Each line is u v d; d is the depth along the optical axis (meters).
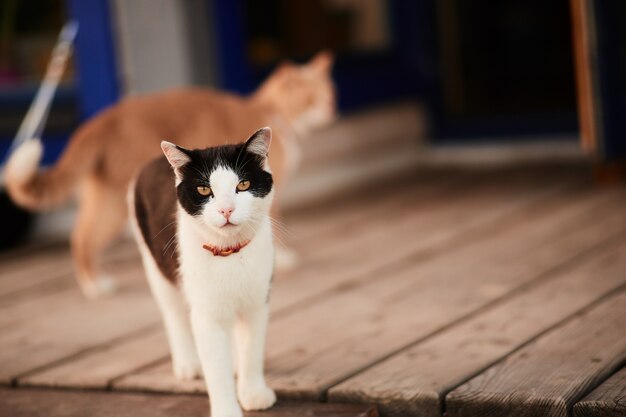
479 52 9.61
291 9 6.86
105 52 5.88
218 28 6.04
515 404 2.82
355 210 6.48
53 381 3.43
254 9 6.49
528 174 7.27
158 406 3.13
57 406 3.22
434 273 4.59
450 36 8.36
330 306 4.16
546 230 5.29
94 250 4.67
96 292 4.70
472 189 6.88
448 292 4.22
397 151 8.02
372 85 7.38
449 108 8.30
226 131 4.79
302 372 3.27
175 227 3.04
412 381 3.06
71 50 6.01
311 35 7.07
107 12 5.85
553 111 8.16
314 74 5.36
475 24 9.55
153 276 3.29
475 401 2.87
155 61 5.89
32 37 6.16
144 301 4.54
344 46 7.37
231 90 6.13
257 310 2.97
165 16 5.82
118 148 4.59
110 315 4.33
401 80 7.79
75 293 4.81
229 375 2.89
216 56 6.07
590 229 5.20
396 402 2.96
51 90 5.76
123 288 4.82
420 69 8.06
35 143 4.45
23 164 4.35
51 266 5.47
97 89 5.93
